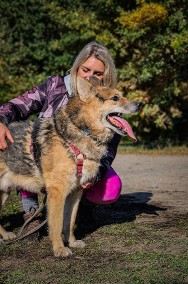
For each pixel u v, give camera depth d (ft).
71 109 15.42
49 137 15.40
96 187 17.56
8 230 18.33
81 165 15.16
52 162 15.15
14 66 82.84
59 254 14.61
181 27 50.70
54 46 70.69
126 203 23.36
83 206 18.10
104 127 15.72
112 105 15.90
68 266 13.39
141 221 19.02
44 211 18.08
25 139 16.05
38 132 15.80
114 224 18.65
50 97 17.81
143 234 16.76
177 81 55.93
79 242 15.80
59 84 18.02
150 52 53.16
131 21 52.24
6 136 16.29
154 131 70.18
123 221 19.21
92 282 11.91
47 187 15.37
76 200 16.03
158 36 51.72
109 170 18.04
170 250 14.65
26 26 88.43
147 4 51.88
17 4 91.40
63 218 15.93
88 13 62.13
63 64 75.87
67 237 16.03
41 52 81.87
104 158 16.93
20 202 24.11
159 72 53.93
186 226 17.85
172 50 53.36
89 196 17.69
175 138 67.82
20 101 17.62
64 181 15.15
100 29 60.49
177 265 12.92
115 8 57.82
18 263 13.89
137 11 52.26
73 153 15.01
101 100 15.75
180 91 56.18
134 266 13.12
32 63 86.22
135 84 59.41
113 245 15.53
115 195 17.69
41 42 83.10
